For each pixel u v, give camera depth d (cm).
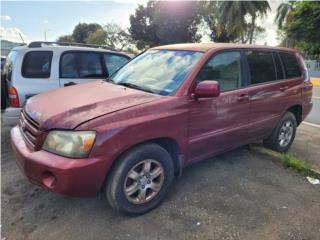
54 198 323
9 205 309
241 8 2661
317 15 2711
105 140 251
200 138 332
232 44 390
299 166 401
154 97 302
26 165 259
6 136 516
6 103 498
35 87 493
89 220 285
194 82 321
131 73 382
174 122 299
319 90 1323
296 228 278
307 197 335
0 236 261
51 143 253
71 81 530
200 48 360
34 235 263
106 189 275
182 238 261
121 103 284
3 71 558
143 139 276
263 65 424
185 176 379
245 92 380
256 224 282
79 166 242
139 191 289
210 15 3253
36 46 514
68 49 536
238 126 379
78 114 263
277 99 437
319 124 707
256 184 362
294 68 486
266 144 478
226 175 385
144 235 264
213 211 302
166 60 366
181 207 308
